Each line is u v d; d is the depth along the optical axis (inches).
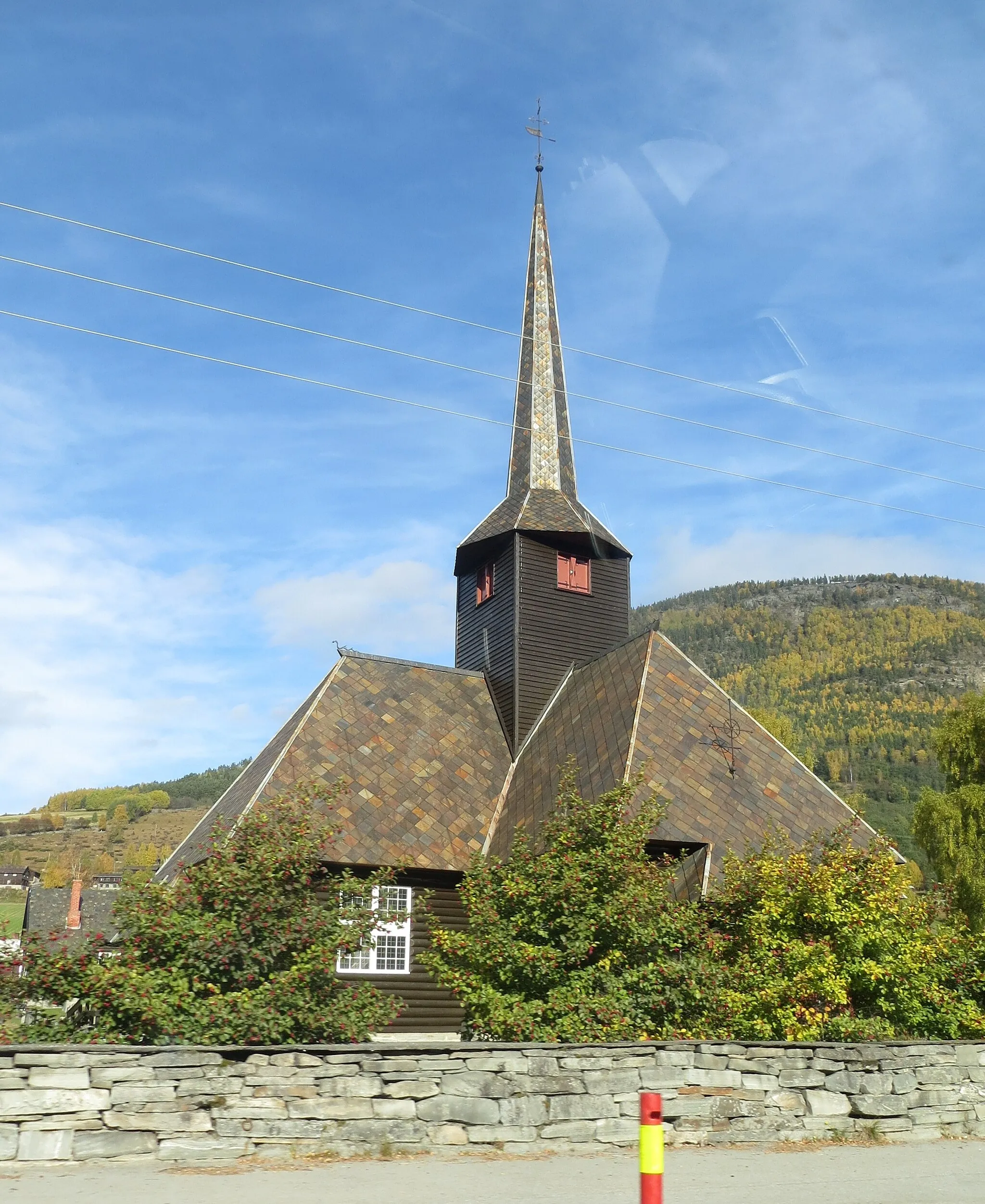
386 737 1237.1
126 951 578.2
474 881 720.3
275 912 607.2
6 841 7135.8
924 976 721.0
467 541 1460.4
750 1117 597.6
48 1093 490.6
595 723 1194.0
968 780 2060.8
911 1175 518.6
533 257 1664.6
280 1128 515.8
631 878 691.4
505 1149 544.1
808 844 826.8
